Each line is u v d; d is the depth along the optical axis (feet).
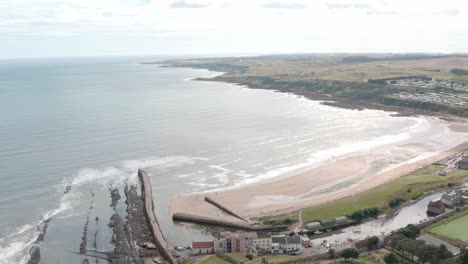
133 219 526.98
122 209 557.33
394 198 558.56
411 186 600.39
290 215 524.11
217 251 435.53
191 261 419.74
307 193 606.96
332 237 471.21
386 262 397.19
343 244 443.73
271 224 504.43
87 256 439.22
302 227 495.41
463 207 515.50
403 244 405.39
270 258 414.82
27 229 497.46
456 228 460.14
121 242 466.70
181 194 609.01
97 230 498.28
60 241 470.39
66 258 435.12
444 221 479.82
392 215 521.65
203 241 467.52
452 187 596.29
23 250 448.65
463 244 420.36
